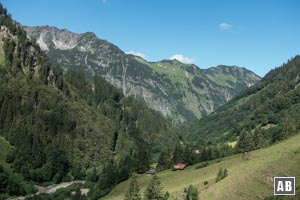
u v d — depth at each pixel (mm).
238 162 164125
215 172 164250
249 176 123000
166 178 192250
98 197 196875
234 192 117625
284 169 116938
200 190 140750
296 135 174375
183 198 135500
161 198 139750
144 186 185500
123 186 199625
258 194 110875
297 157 121125
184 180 174250
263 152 161250
